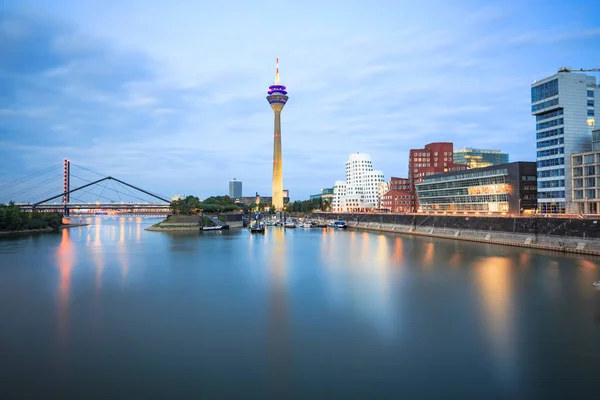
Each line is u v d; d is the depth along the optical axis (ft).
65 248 429.38
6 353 132.87
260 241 512.22
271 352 133.08
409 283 232.32
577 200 458.50
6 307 186.39
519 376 115.75
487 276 247.91
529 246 374.43
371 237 563.48
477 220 463.83
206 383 112.68
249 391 108.47
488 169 590.96
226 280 247.09
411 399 104.17
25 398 104.99
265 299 199.11
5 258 349.00
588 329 151.53
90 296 207.00
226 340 143.74
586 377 115.14
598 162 437.17
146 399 104.73
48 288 225.97
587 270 258.57
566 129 474.08
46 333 151.23
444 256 338.95
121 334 150.10
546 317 165.99
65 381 113.70
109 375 117.29
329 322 162.50
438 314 171.53
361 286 226.17
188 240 529.45
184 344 140.15
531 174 546.26
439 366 122.42
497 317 166.61
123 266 303.68
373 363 124.47
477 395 106.01
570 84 478.59
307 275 262.26
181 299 200.03
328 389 109.29
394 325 158.20
